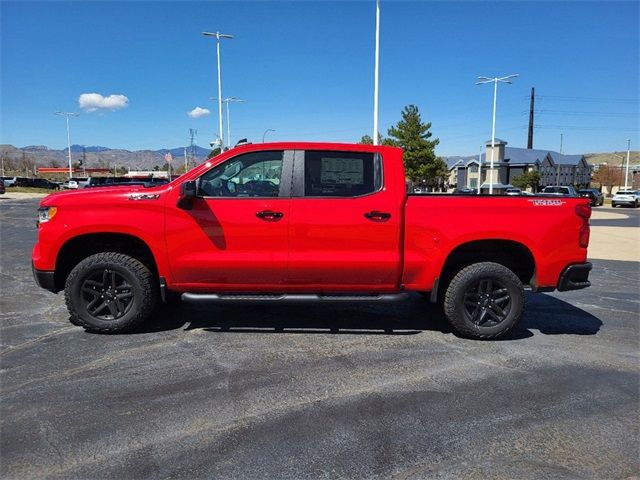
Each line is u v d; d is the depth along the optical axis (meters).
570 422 3.49
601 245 14.63
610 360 4.71
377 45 22.14
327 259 4.96
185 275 5.03
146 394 3.81
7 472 2.82
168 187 5.00
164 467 2.89
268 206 4.93
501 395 3.90
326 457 3.01
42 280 5.06
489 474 2.88
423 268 5.05
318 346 4.95
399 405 3.70
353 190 5.03
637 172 99.50
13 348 4.76
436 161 42.25
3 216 22.00
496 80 41.91
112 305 5.14
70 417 3.45
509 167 76.44
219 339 5.11
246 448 3.10
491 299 5.20
